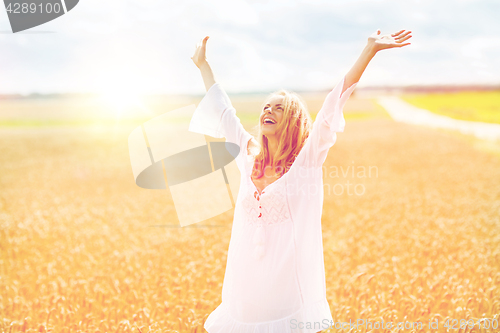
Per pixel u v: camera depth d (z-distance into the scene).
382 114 69.12
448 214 9.20
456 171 16.75
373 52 2.50
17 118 60.75
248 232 2.74
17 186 14.95
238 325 2.67
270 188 2.67
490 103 81.12
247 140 2.87
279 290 2.60
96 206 11.05
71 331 3.93
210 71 3.13
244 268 2.71
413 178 15.16
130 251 6.62
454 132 36.22
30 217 9.31
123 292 4.89
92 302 4.46
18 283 5.20
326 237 7.55
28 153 26.72
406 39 2.50
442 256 5.91
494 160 19.94
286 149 2.75
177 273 5.45
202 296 4.68
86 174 17.95
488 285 4.74
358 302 4.40
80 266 6.07
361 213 9.27
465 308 4.05
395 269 5.25
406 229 7.78
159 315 4.25
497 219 8.32
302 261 2.65
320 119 2.62
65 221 9.12
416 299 4.36
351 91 2.54
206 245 6.86
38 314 4.30
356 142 29.44
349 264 5.85
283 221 2.65
